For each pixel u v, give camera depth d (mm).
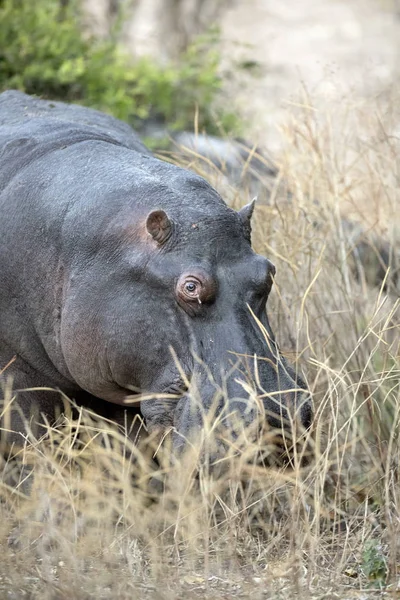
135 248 14375
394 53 50188
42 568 13438
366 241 20188
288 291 18516
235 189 19344
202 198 14742
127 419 16094
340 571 13836
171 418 14172
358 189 21938
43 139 16672
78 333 14703
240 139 25750
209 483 13930
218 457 13773
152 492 15305
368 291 20016
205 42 32625
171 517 14258
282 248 18641
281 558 14211
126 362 14422
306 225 19219
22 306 15664
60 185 15539
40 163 16109
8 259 15641
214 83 29547
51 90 26984
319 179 19906
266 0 65625
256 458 13516
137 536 14133
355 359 17938
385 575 13828
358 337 18094
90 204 14992
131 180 15062
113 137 17219
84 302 14633
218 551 13914
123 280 14391
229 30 58719
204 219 14352
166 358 14117
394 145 20734
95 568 13312
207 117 28797
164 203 14578
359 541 14703
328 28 59125
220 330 13875
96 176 15375
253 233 18875
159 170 15398
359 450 17109
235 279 14109
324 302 18781
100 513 14133
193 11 42438
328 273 18922
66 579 12891
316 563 14078
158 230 14172
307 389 14375
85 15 33188
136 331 14234
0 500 15539
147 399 14359
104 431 14594
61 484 14391
